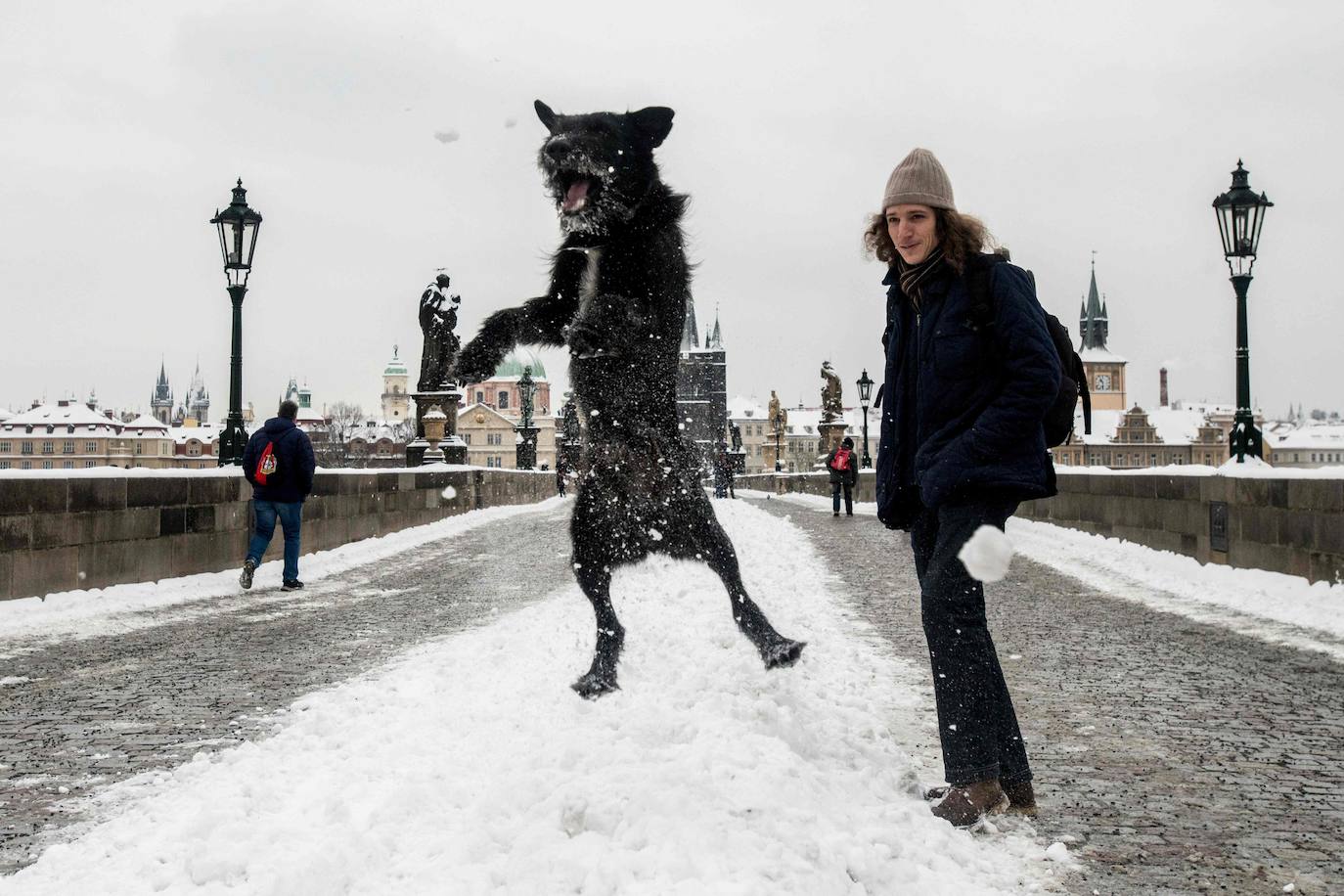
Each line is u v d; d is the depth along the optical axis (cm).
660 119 503
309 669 728
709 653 651
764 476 6250
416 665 705
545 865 280
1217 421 10944
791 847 290
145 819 392
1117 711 576
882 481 416
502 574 1400
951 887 306
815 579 1230
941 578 377
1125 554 1494
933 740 500
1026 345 367
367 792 407
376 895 289
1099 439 10794
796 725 432
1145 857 348
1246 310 1545
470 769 426
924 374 391
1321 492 1009
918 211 385
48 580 1068
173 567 1277
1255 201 1526
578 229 492
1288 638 827
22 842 374
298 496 1266
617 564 540
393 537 2072
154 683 681
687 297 513
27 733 544
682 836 284
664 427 514
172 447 8412
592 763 362
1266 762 471
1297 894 320
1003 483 366
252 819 379
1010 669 702
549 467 11944
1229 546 1226
